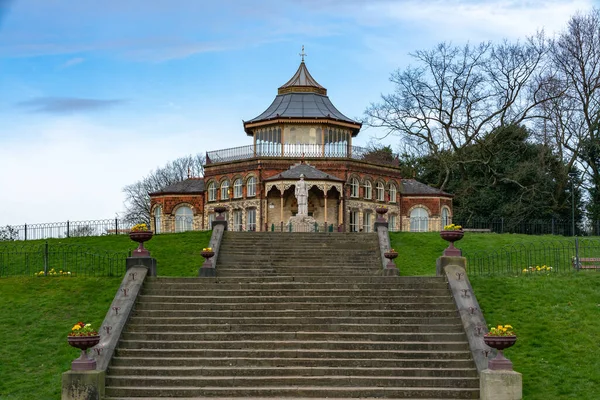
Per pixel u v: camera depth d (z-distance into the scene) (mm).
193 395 19203
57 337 23703
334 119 57562
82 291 27500
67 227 43906
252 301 24125
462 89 61844
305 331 22375
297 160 53656
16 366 21750
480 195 60750
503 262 34750
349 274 31219
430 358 20859
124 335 21938
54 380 20656
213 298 24094
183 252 36938
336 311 23266
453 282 24609
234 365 20656
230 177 55156
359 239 36719
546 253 36219
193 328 22422
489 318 24188
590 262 31688
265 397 19172
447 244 39344
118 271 33750
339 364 20641
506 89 61000
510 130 60844
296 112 58500
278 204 52844
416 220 57500
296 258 33594
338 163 53875
